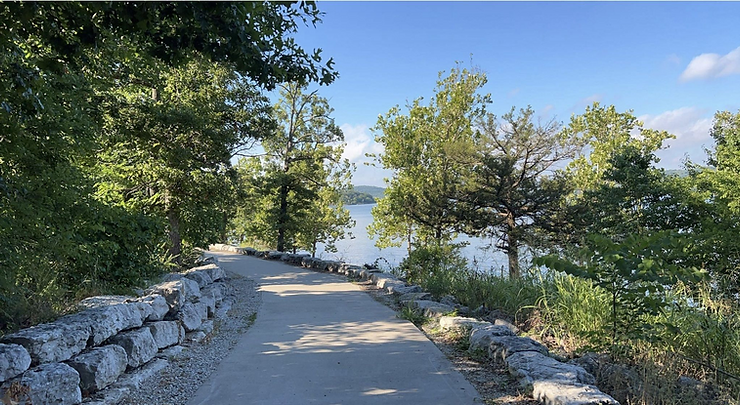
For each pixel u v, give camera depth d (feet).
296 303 31.35
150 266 26.14
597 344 17.19
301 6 14.66
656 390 12.84
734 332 16.20
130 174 40.16
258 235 104.88
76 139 20.86
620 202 57.26
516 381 14.60
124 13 11.50
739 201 45.96
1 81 12.96
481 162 69.51
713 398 13.39
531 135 68.23
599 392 12.05
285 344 20.51
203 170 43.14
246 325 24.86
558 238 64.13
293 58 14.71
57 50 12.46
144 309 17.84
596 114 118.73
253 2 12.37
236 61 13.46
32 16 11.32
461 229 71.72
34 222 16.76
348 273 47.29
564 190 67.10
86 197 21.40
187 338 20.71
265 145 86.79
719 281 21.49
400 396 14.10
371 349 19.36
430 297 30.37
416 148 87.56
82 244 20.49
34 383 11.09
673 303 17.57
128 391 14.17
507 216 68.85
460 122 85.87
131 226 24.66
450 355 18.42
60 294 16.80
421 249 42.75
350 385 15.12
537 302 23.27
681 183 55.21
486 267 37.14
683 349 16.17
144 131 37.55
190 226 45.96
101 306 16.51
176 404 13.70
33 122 17.49
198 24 12.29
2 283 14.28
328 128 88.84
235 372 16.57
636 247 14.57
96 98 32.04
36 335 12.51
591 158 108.68
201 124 39.45
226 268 55.21
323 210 118.73
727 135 55.31
